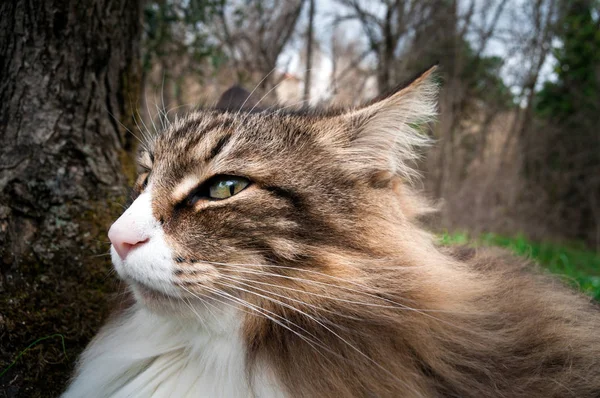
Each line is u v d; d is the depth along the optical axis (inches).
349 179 8.7
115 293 10.7
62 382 10.0
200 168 8.4
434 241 10.2
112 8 12.8
